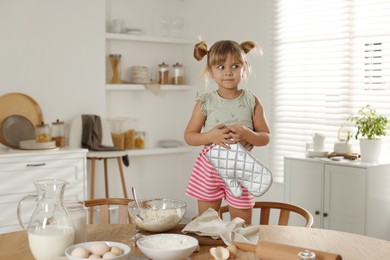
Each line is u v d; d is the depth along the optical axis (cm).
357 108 425
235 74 252
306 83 461
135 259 175
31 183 426
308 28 453
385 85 409
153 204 211
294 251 162
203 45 273
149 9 556
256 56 494
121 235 207
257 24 491
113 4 532
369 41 415
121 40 540
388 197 390
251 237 196
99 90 504
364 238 204
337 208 393
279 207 260
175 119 583
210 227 196
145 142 563
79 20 490
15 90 463
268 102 486
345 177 387
